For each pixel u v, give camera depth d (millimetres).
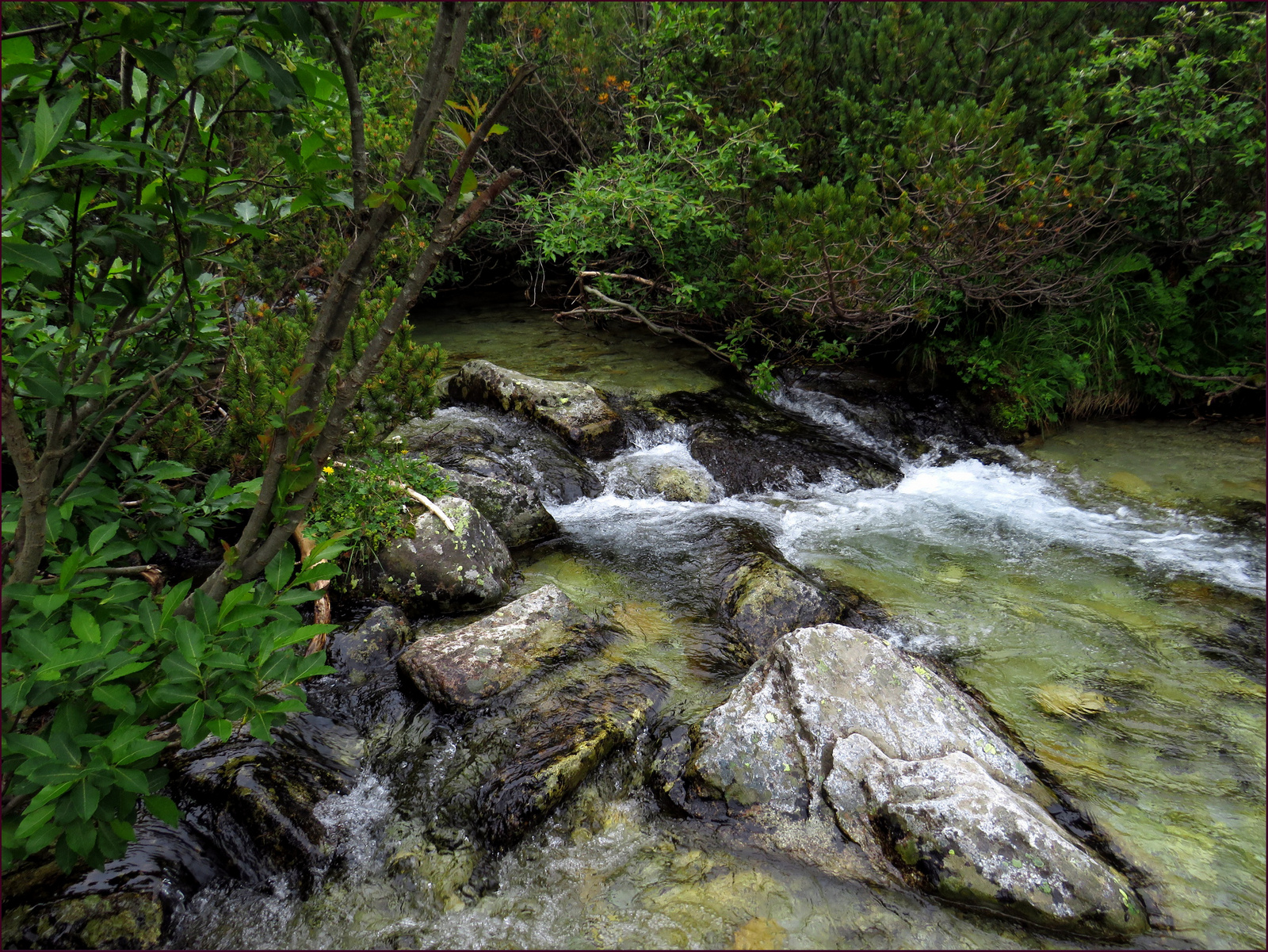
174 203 2182
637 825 2920
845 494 6164
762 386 7410
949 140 6277
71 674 2098
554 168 10414
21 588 2051
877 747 2990
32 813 1955
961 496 6113
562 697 3486
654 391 7477
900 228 5895
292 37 1950
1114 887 2496
